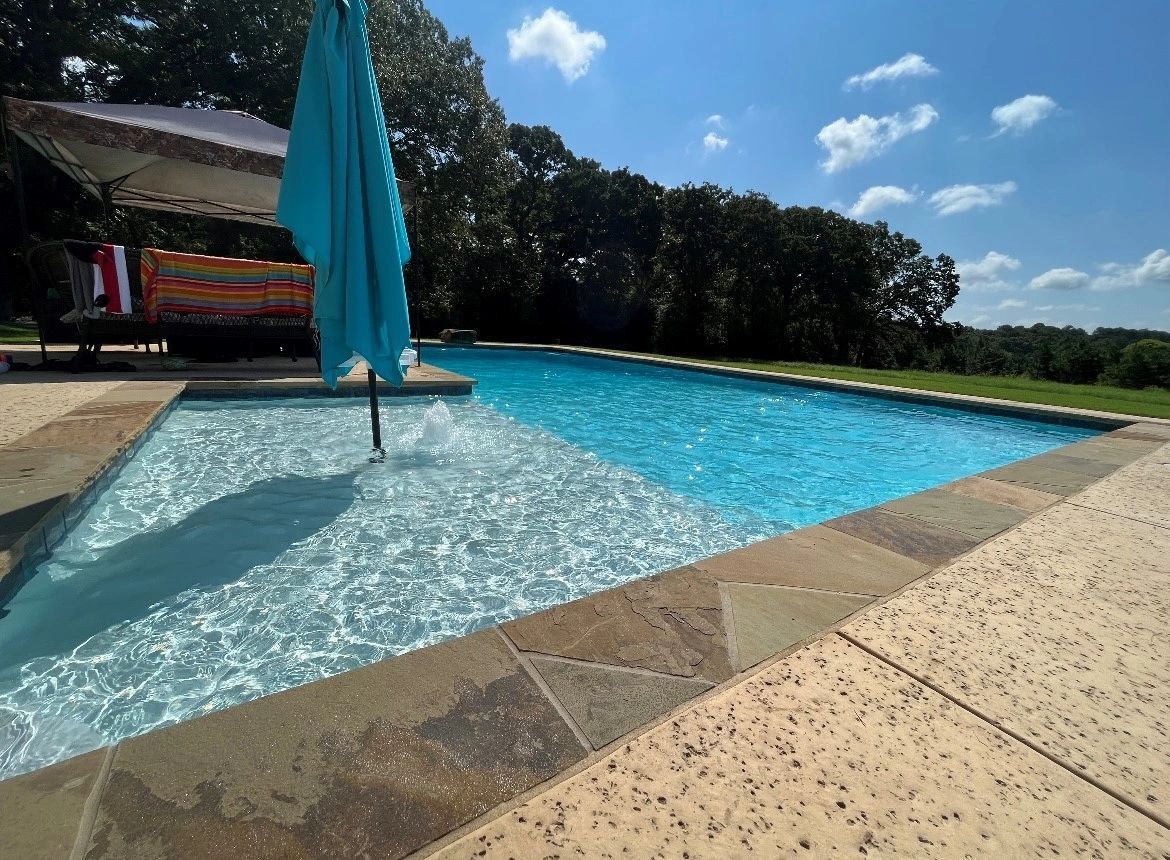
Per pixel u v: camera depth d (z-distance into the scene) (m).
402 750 1.12
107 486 3.18
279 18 14.09
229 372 6.78
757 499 4.16
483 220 23.22
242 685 1.77
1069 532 2.66
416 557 2.74
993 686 1.44
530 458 4.70
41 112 5.25
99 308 5.74
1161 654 1.62
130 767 1.05
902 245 32.72
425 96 16.61
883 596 1.93
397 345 3.90
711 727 1.25
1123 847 0.98
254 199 9.00
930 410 8.70
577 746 1.17
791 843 0.96
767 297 26.61
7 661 1.83
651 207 25.50
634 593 1.88
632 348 25.92
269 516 3.11
